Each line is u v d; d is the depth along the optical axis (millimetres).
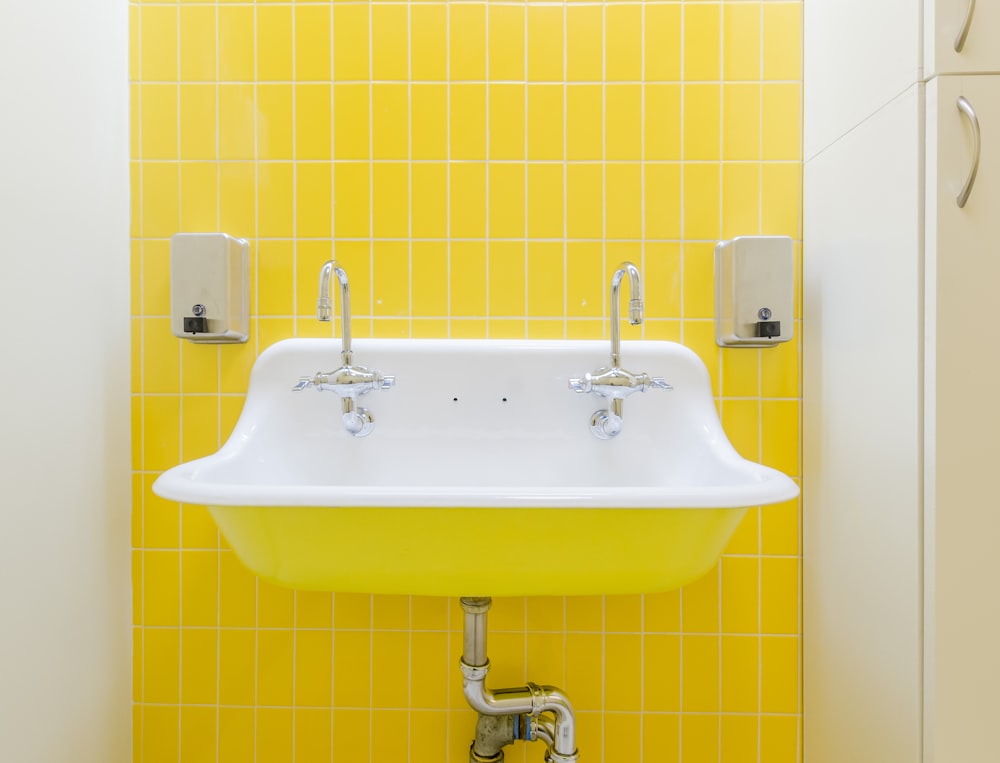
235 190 1078
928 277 752
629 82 1072
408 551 747
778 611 1068
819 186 1022
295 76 1076
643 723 1063
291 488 696
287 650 1072
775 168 1071
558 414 1025
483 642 941
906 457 790
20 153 841
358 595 1079
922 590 767
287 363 1034
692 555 758
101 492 1008
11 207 826
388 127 1077
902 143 792
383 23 1074
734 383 1074
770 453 1071
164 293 1080
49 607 893
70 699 933
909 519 785
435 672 1074
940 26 734
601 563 755
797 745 1062
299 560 760
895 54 805
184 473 787
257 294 1076
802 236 1074
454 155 1079
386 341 1033
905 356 792
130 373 1074
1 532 811
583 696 1066
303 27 1075
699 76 1071
